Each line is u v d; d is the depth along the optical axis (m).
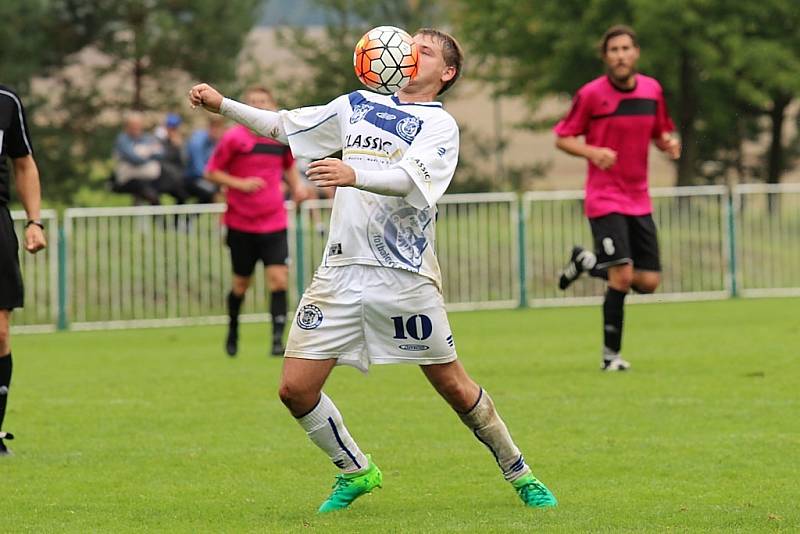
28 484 20.27
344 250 17.00
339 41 85.88
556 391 29.30
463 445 23.03
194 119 86.00
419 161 16.34
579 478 20.00
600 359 35.88
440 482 19.91
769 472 20.22
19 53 78.50
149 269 52.84
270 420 26.42
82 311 52.06
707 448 22.27
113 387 32.12
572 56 78.69
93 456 22.64
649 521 16.73
